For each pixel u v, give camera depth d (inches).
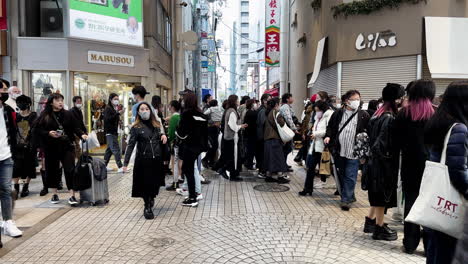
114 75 475.5
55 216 207.5
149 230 184.2
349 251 157.6
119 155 344.8
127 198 250.5
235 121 305.7
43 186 270.7
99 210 220.7
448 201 99.9
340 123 218.8
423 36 381.4
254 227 189.3
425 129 110.7
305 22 633.6
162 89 633.6
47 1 444.5
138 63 481.1
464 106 102.5
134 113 270.5
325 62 492.4
